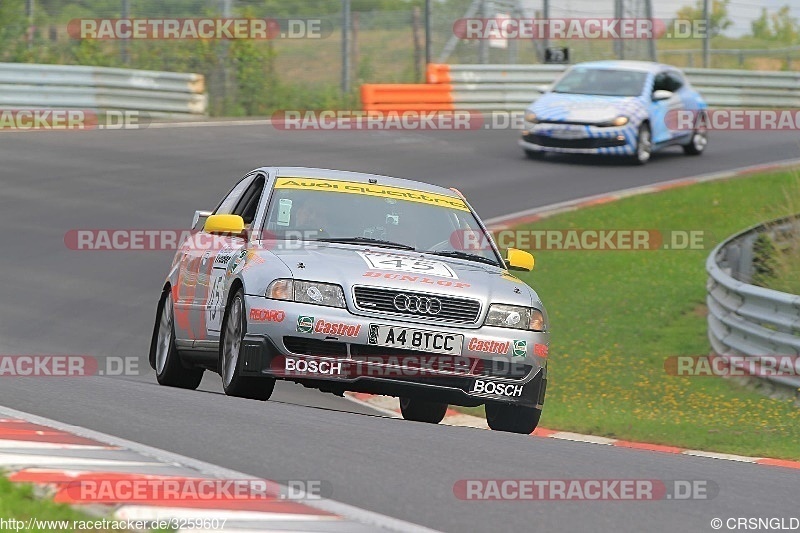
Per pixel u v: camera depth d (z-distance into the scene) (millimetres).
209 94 101375
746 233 51469
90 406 25078
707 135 95250
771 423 36844
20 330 44906
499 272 30719
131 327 47031
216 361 30844
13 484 16453
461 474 20516
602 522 18047
